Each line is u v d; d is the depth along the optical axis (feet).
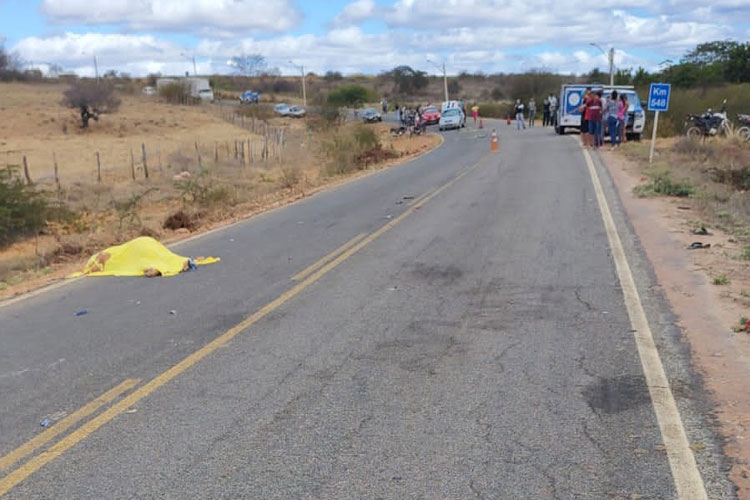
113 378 20.35
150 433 16.56
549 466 14.37
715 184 58.95
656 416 16.52
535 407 17.25
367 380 19.39
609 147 93.56
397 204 54.95
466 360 20.71
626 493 13.29
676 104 128.06
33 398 19.12
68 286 33.30
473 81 592.60
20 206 54.03
